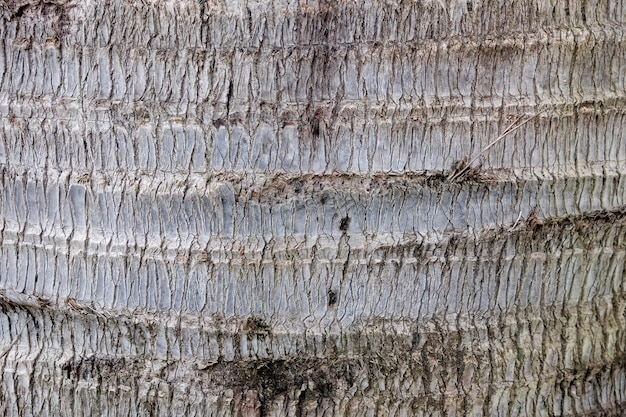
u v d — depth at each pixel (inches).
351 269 33.4
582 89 33.7
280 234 33.2
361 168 33.1
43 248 33.7
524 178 33.5
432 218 33.4
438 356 33.8
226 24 32.7
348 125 32.9
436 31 32.9
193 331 33.5
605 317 34.8
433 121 33.0
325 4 32.6
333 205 33.1
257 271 33.2
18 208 33.7
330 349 33.6
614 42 33.7
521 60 33.2
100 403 33.9
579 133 33.8
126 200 33.2
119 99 33.0
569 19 33.4
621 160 34.3
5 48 33.2
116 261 33.4
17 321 34.2
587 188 34.0
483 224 33.5
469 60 33.0
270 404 33.8
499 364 34.0
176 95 32.9
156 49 32.8
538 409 34.4
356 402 33.8
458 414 34.0
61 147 33.3
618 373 35.1
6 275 34.0
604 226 34.3
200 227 33.2
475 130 33.2
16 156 33.5
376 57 32.8
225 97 32.8
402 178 33.1
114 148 33.1
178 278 33.3
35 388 34.1
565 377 34.5
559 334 34.4
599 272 34.6
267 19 32.6
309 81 32.8
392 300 33.6
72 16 32.9
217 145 32.9
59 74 33.1
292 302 33.4
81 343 33.9
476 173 33.3
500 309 34.0
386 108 32.9
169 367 33.7
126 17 32.8
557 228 33.9
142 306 33.5
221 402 33.7
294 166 33.0
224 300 33.4
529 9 33.2
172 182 33.1
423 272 33.6
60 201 33.5
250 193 33.0
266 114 32.8
